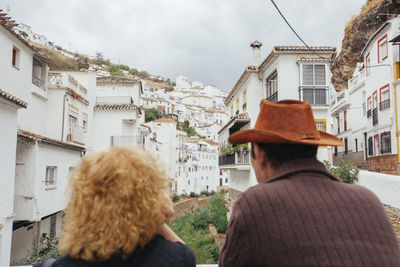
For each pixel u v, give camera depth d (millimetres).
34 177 12102
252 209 1225
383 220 1237
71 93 18641
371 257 1113
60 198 14656
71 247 1218
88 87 22172
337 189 1293
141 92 29375
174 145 47312
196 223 24203
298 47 15844
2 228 9289
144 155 1383
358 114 22484
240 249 1217
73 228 1218
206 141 65625
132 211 1200
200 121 111750
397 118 15781
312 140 1353
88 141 21922
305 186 1275
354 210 1217
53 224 16094
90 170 1290
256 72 18984
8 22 13492
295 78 15992
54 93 17938
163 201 1324
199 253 17875
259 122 1492
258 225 1189
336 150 27109
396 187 9586
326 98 15672
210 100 134375
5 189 9492
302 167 1348
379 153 17797
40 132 16922
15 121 10078
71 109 18922
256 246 1178
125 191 1194
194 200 40500
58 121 17734
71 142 18359
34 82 16469
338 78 35031
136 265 1198
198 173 58031
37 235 14047
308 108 1432
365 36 29031
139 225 1195
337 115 27734
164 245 1292
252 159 1636
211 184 63031
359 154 22000
